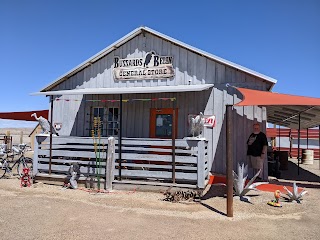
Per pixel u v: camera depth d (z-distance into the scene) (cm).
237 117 1007
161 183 804
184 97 1077
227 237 481
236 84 1019
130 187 827
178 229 515
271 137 2328
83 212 609
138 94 1141
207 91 1049
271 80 966
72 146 898
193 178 786
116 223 541
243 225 545
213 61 1051
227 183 607
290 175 1241
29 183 884
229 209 600
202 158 775
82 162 881
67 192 805
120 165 846
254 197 763
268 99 812
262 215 613
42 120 951
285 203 711
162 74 1111
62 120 1220
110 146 845
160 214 609
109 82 1180
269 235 494
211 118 1034
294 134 2319
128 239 461
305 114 1241
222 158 1009
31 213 592
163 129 1103
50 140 910
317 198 772
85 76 1211
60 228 504
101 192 809
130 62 1157
